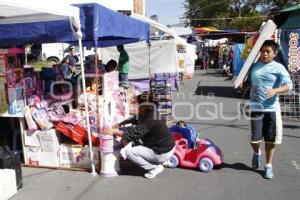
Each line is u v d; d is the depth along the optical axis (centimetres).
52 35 649
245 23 4769
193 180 583
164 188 553
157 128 575
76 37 609
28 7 484
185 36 3425
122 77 1202
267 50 555
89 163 634
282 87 544
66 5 557
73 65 947
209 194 530
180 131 646
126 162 670
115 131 598
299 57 1193
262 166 644
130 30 800
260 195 526
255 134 586
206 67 3219
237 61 1691
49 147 645
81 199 521
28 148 657
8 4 456
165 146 578
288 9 1269
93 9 593
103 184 572
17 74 642
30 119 639
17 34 668
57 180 591
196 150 627
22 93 646
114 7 2294
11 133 700
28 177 605
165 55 1688
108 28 647
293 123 989
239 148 762
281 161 677
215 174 609
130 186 562
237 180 582
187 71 2277
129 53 1684
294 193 532
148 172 599
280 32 1211
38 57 1722
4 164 542
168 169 632
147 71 1684
